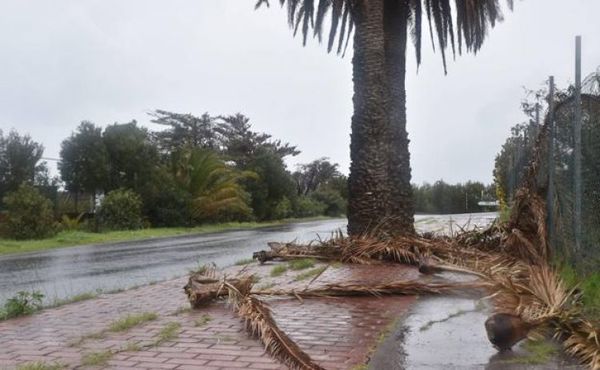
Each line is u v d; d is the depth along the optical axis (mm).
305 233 28750
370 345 5344
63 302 8117
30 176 35344
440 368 4574
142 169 35531
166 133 65000
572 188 8195
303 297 7867
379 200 13656
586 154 7715
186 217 35750
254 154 62094
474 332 5719
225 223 40406
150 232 29672
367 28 14086
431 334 5676
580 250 7613
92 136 34781
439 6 17062
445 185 56469
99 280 11898
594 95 7480
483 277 7164
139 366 4793
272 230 32562
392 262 11797
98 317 6949
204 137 66438
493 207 43844
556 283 5746
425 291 7918
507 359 4758
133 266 14539
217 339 5641
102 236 26344
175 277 11086
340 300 7707
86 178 34500
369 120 13883
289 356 4820
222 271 11172
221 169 38562
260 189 48125
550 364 4609
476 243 12148
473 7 15484
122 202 31641
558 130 9117
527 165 11844
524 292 5484
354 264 11773
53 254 18766
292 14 17188
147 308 7469
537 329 5121
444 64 17359
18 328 6367
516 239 9977
